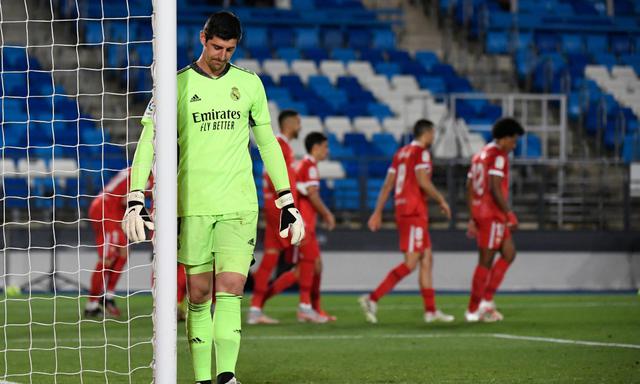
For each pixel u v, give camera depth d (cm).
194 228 1734
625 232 5769
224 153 1734
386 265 5616
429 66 7750
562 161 5797
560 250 5728
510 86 7631
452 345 2883
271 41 7825
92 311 3853
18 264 5425
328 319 3809
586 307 4441
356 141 6712
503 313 4119
